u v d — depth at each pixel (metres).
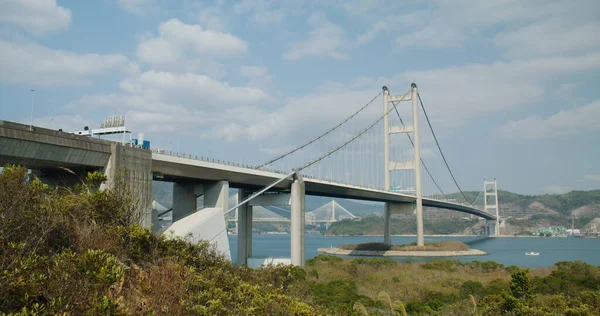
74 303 13.94
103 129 47.84
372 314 33.16
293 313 21.45
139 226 23.81
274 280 33.56
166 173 47.62
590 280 50.38
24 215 17.22
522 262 105.75
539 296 42.59
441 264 69.38
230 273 26.86
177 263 22.20
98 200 23.38
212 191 56.78
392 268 69.44
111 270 15.16
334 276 58.19
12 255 14.99
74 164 36.34
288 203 69.12
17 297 13.86
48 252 17.81
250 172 60.16
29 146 32.59
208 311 18.25
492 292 45.16
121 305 16.14
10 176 18.25
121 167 39.53
